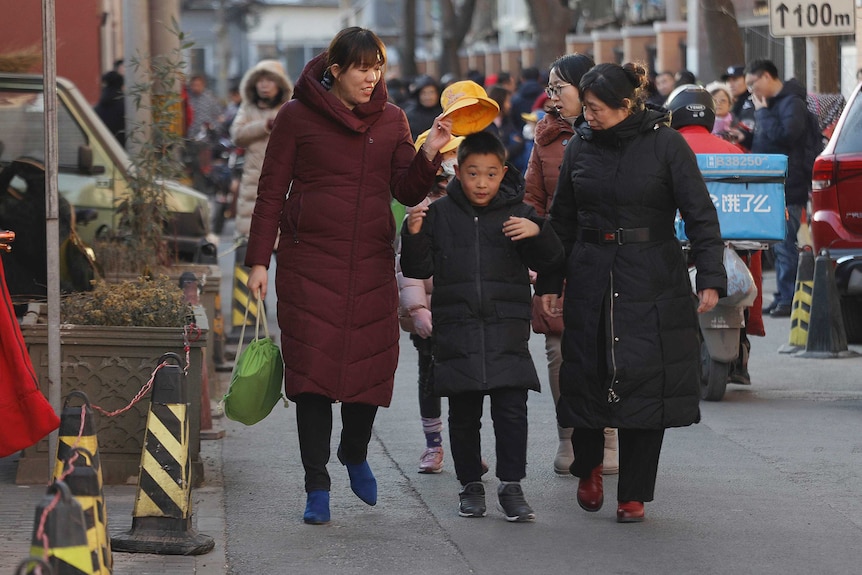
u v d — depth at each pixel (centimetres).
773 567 802
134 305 1004
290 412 1305
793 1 1883
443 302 885
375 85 870
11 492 952
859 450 1112
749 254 1312
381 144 870
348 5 10881
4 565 773
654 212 861
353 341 866
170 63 1515
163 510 821
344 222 862
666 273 860
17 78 1282
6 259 1192
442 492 987
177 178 1554
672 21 4522
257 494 979
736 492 979
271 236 871
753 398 1341
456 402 907
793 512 926
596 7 6231
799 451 1109
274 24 11544
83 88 2206
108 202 1639
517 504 894
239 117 1822
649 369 852
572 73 983
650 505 945
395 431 1205
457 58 5953
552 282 902
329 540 859
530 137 2459
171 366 828
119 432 977
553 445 1137
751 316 1334
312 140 863
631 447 884
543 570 796
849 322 1653
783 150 1848
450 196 892
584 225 874
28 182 1211
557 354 1012
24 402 814
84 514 578
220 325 1528
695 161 861
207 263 1800
